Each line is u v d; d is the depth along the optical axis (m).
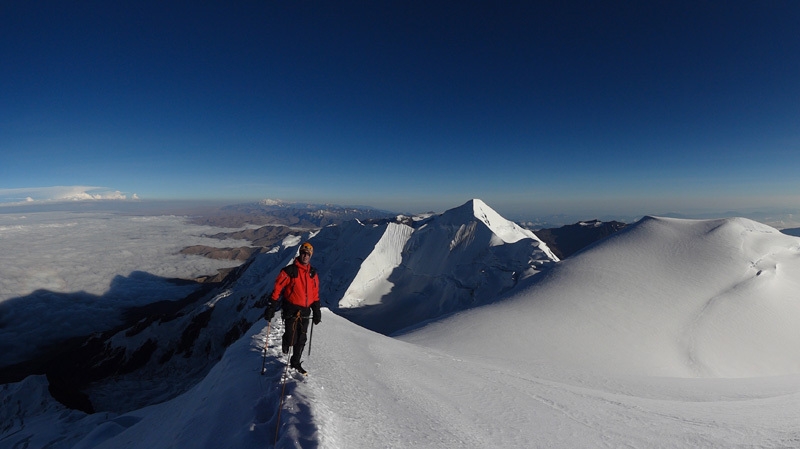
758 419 8.10
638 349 27.94
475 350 24.20
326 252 127.06
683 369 25.84
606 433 7.14
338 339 12.12
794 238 47.25
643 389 14.21
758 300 34.72
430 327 32.38
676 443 6.74
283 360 7.75
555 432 6.89
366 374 8.44
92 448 14.34
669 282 38.59
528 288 43.72
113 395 98.75
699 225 49.00
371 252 97.88
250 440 4.72
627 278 40.25
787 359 28.58
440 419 6.59
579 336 29.22
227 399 6.30
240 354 8.48
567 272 44.44
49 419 28.41
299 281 7.12
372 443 5.03
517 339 27.69
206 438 5.26
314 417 5.04
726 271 39.16
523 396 9.27
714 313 33.00
